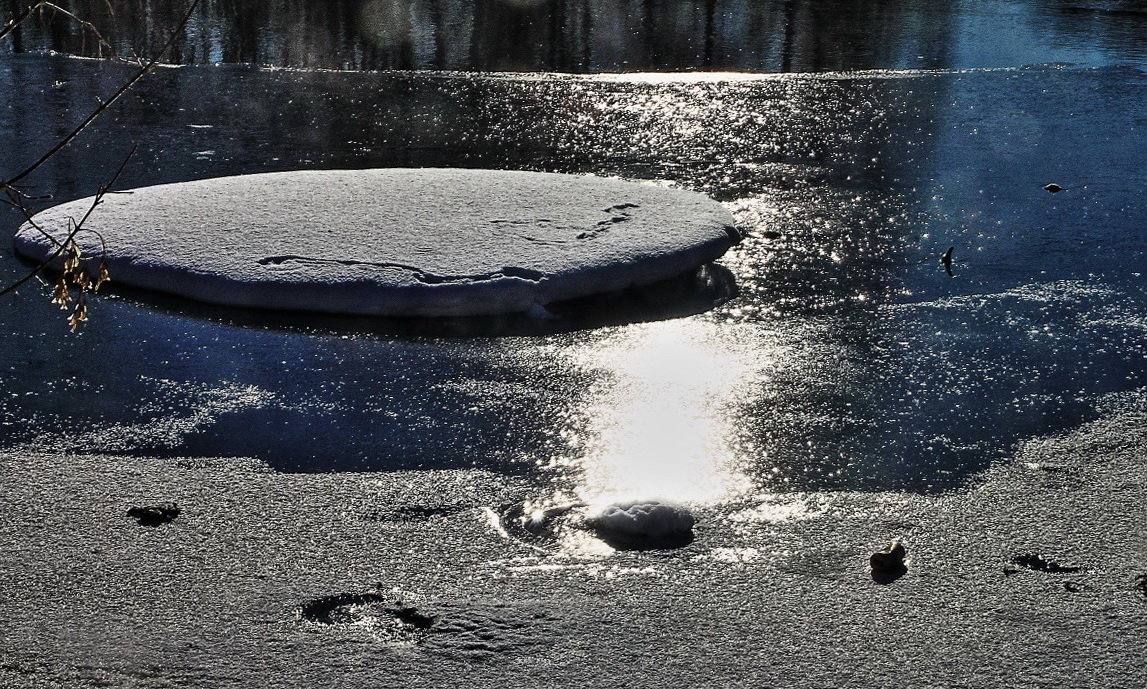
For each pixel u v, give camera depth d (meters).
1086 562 5.23
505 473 6.25
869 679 4.34
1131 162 14.31
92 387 7.39
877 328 8.73
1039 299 9.37
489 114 16.95
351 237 9.84
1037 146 15.16
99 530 5.42
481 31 25.77
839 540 5.46
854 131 16.00
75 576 5.00
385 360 7.96
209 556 5.20
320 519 5.61
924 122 16.59
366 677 4.32
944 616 4.77
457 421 6.96
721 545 5.42
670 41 24.50
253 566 5.13
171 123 16.05
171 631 4.60
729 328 8.73
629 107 17.47
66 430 6.71
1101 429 6.80
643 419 7.04
